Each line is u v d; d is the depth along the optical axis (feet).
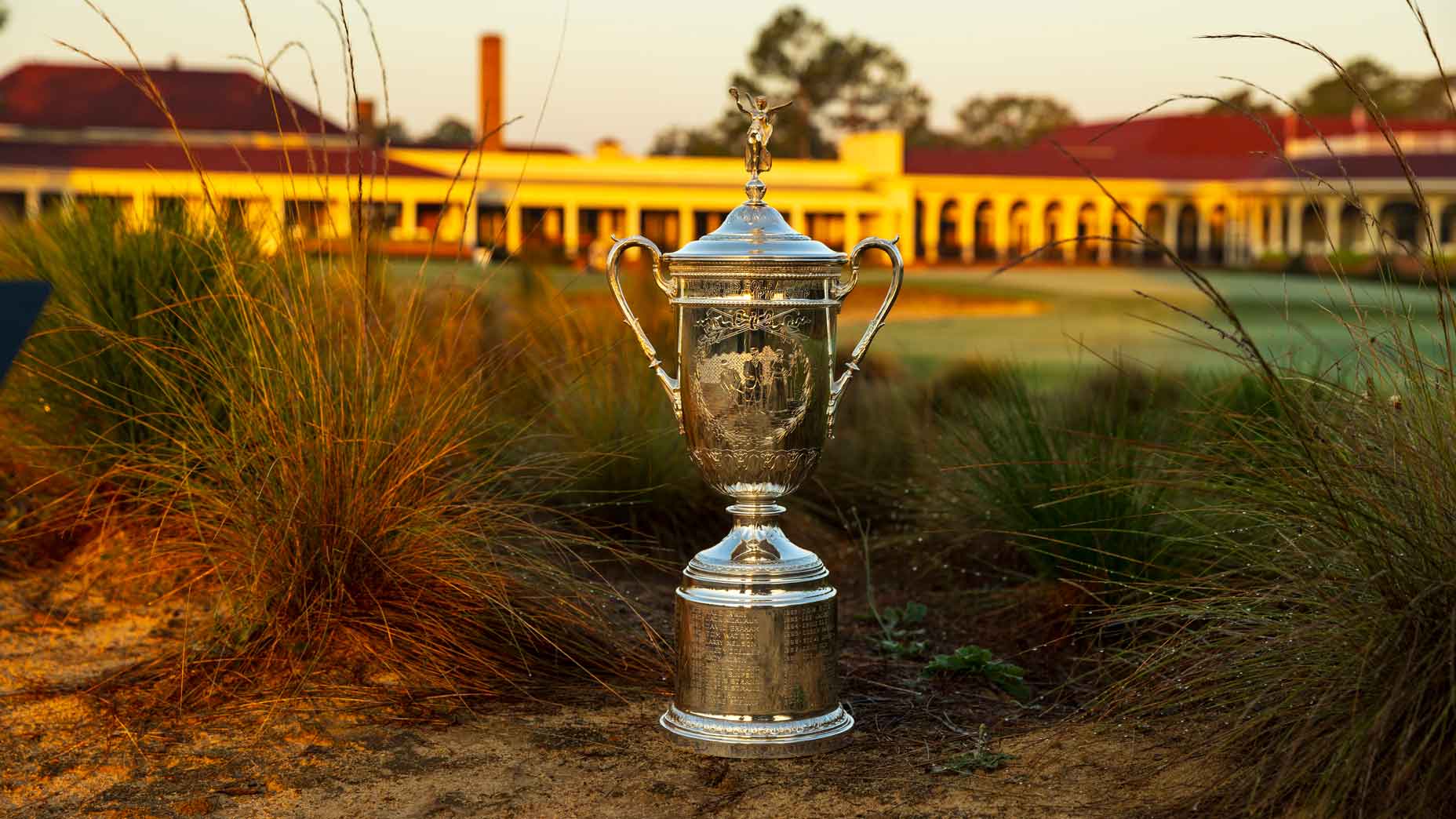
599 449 17.20
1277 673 9.39
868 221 185.16
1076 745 10.61
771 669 10.72
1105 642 13.56
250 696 11.69
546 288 21.97
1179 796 9.29
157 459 14.46
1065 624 13.83
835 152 259.39
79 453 15.69
